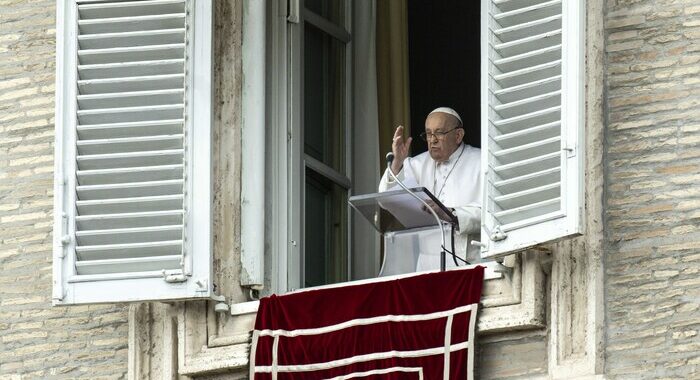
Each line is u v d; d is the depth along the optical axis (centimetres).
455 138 5181
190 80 4897
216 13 4994
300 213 5078
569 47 4659
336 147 5312
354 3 5450
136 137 4884
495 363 4656
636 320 4569
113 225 4856
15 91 5112
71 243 4850
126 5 4944
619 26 4712
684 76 4659
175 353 4869
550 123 4662
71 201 4869
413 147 5897
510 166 4684
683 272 4562
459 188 5156
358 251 5294
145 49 4912
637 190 4634
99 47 4934
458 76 5938
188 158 4866
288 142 5059
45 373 4956
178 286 4809
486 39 4759
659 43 4684
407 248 4962
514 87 4712
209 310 4859
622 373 4547
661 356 4528
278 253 4981
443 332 4659
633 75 4688
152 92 4894
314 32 5284
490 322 4644
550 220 4609
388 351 4684
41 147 5078
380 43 5522
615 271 4609
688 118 4638
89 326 4962
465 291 4678
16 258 5031
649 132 4653
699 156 4612
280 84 5069
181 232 4831
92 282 4828
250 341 4809
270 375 4762
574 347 4594
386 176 5078
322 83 5294
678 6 4691
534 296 4631
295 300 4797
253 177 4938
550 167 4653
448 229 4934
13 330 5000
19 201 5059
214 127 4938
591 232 4622
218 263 4888
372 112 5425
